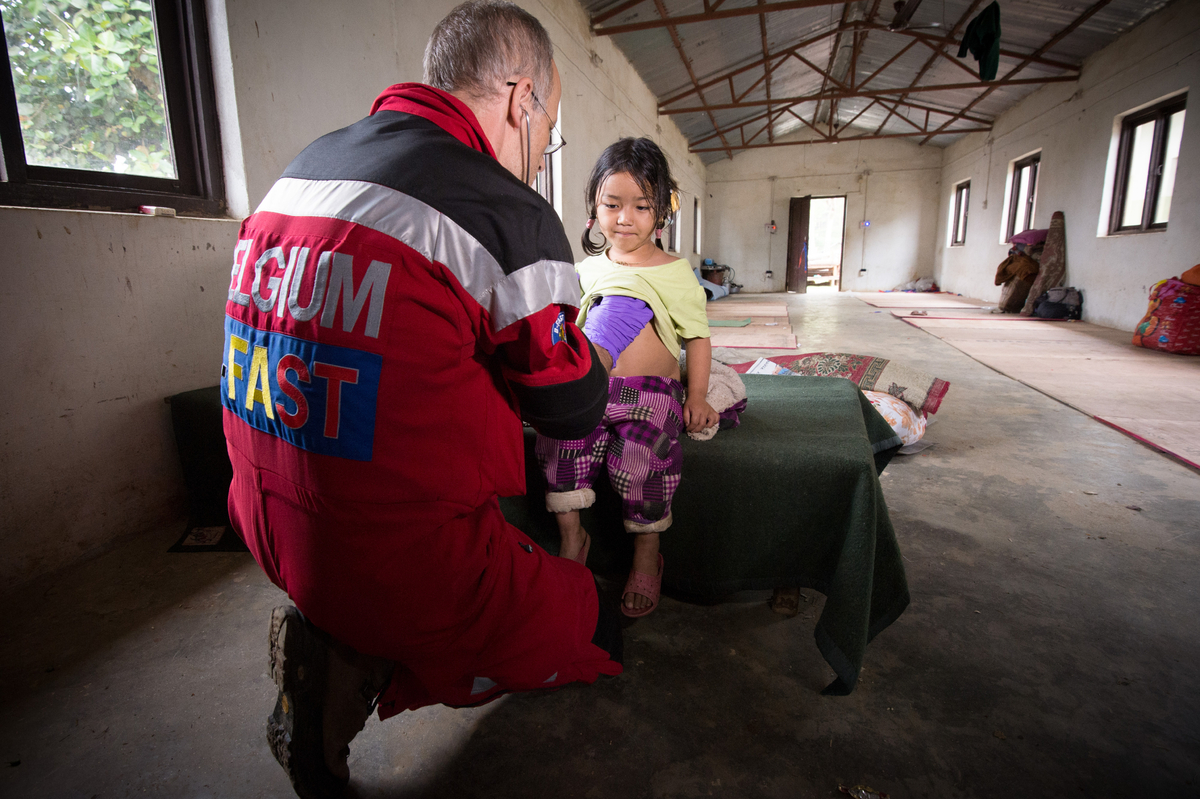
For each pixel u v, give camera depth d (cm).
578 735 108
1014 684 121
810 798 95
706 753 103
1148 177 659
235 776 99
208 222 203
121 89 192
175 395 189
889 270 1488
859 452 128
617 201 130
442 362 68
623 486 122
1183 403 340
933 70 959
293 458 69
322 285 64
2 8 162
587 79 618
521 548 92
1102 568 167
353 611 73
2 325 152
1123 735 107
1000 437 286
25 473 159
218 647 132
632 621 141
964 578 162
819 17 805
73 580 161
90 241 171
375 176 66
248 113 220
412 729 109
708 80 924
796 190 1495
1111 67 722
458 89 80
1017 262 855
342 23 264
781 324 737
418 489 69
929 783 97
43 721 110
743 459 130
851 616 114
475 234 68
